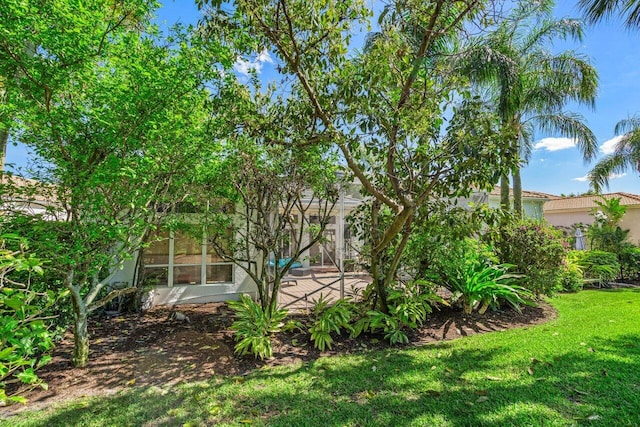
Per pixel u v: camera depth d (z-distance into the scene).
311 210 11.74
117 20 4.05
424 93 4.58
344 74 4.52
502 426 2.86
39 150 4.37
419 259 6.91
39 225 4.02
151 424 3.05
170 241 8.59
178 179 5.45
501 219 5.28
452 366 4.24
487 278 6.90
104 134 4.13
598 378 3.68
